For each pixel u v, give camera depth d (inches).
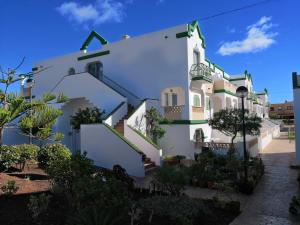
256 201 365.1
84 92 813.9
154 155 597.0
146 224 256.5
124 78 839.7
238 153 594.9
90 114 692.7
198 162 501.4
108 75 875.4
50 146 485.1
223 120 585.9
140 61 811.4
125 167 548.1
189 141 713.0
